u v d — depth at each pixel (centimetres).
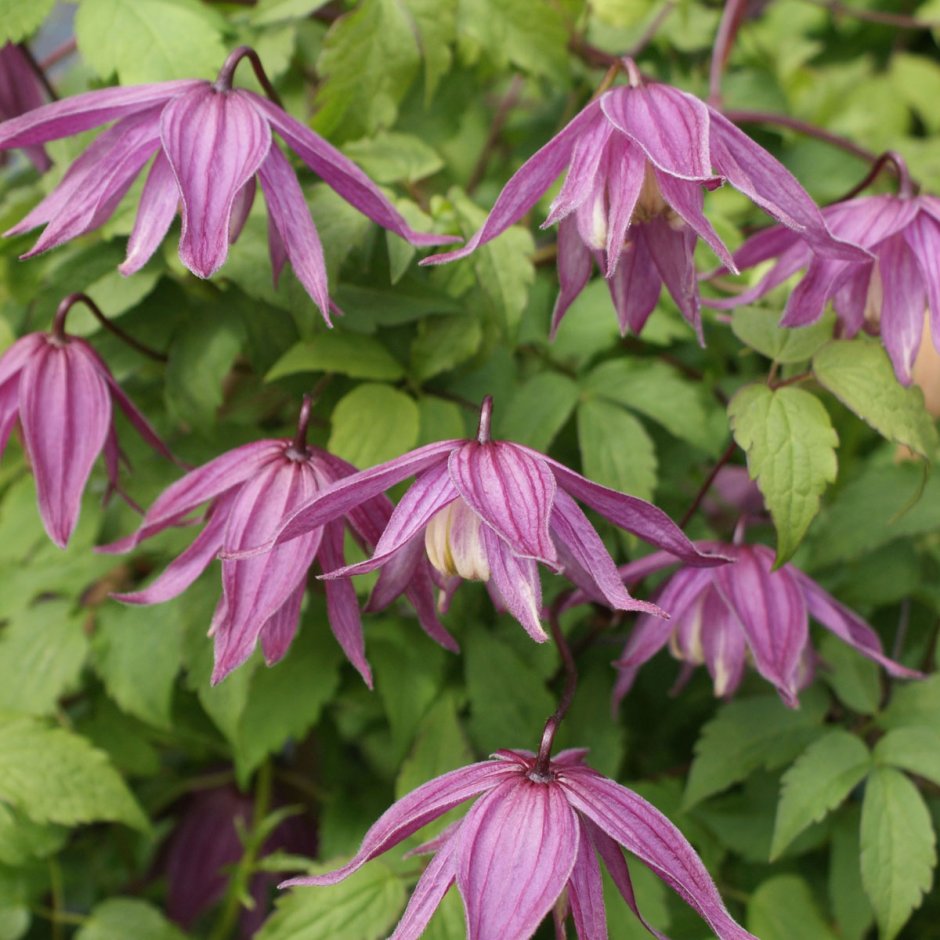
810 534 56
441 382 54
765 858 53
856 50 78
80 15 51
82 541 55
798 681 51
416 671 54
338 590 47
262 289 51
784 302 53
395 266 50
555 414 53
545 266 56
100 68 51
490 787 45
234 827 59
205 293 53
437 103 57
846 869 53
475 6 54
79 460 50
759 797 54
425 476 45
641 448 53
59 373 49
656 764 57
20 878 55
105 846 61
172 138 46
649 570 50
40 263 53
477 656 54
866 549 54
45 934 60
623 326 49
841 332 50
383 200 47
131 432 55
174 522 48
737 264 50
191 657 53
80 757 53
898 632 56
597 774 45
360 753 61
